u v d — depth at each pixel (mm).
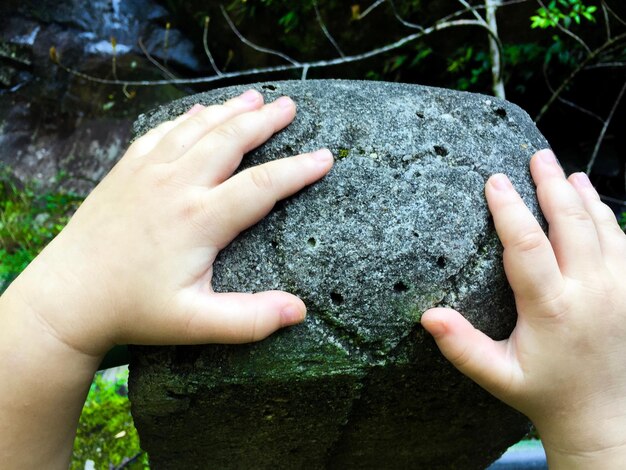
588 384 224
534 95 749
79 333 219
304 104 245
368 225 227
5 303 224
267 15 846
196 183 224
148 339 223
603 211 248
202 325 216
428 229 228
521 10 673
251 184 220
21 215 884
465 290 229
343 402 257
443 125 245
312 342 229
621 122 735
